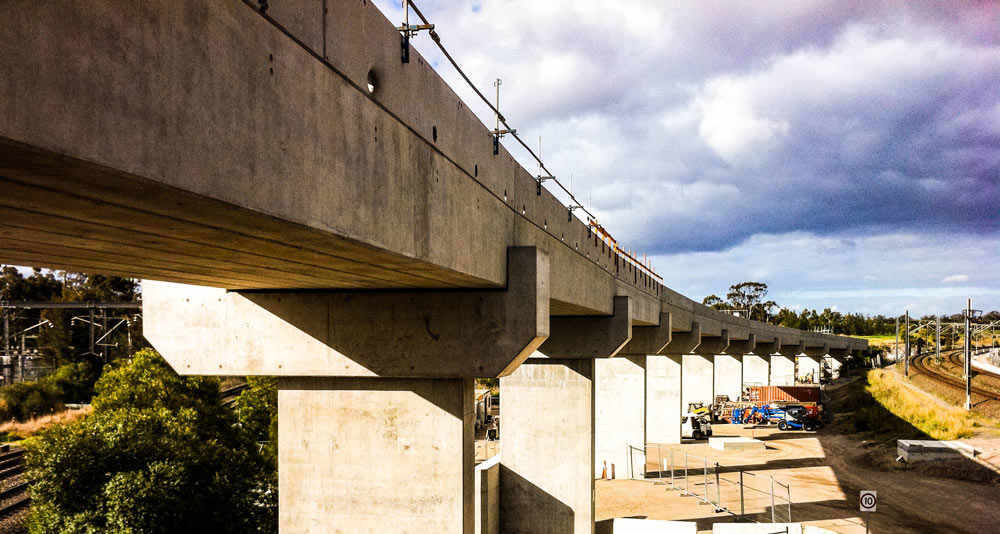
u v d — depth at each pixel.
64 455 17.41
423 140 8.40
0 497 23.52
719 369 70.94
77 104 3.39
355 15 6.60
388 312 12.11
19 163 3.44
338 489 12.85
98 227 5.55
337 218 6.17
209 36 4.40
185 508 17.78
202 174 4.32
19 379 57.22
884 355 111.88
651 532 21.47
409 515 12.57
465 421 12.70
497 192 11.67
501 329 11.88
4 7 3.03
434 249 8.71
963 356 107.62
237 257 7.63
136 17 3.77
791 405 55.53
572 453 23.88
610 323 23.77
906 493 30.02
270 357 12.22
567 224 17.50
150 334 12.48
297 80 5.51
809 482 33.19
